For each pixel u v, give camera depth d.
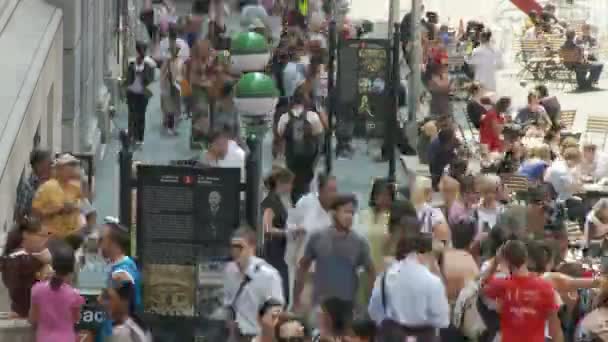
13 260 48.16
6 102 61.97
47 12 78.62
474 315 49.69
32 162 59.28
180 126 99.88
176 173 51.88
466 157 82.56
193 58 89.38
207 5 122.88
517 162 83.38
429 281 47.38
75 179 58.22
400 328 47.62
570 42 127.81
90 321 47.47
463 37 129.75
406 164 90.12
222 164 63.94
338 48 90.69
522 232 57.41
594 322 49.69
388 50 90.38
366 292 52.41
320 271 51.97
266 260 58.22
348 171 90.31
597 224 66.12
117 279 47.72
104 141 93.62
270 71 93.81
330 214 54.09
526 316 47.38
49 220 54.97
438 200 71.75
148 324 51.91
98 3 96.81
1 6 73.19
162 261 52.00
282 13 132.25
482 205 60.56
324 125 83.44
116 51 109.56
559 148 89.31
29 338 47.06
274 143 84.31
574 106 120.12
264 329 45.56
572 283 51.72
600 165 84.25
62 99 81.94
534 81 128.62
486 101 99.19
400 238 48.66
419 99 102.75
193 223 52.00
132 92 91.25
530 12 136.88
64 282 46.03
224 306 49.50
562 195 78.38
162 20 115.19
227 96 84.50
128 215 52.50
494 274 48.75
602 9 150.62
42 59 69.31
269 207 58.38
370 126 91.62
